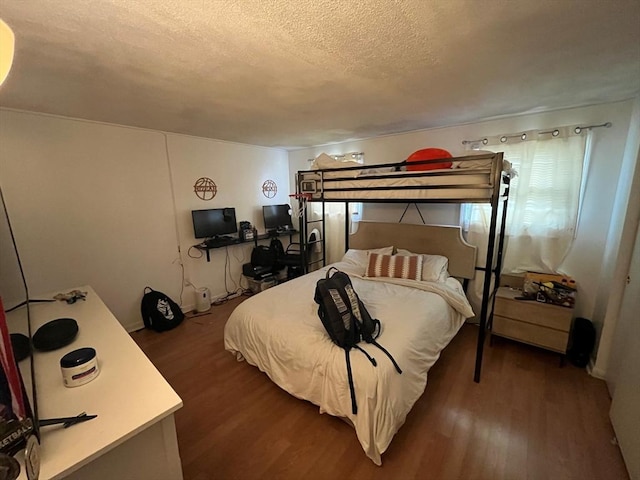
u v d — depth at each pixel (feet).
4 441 2.09
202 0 3.11
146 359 3.79
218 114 8.02
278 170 15.12
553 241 8.14
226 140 12.45
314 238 14.24
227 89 6.00
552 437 5.35
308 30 3.78
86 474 2.52
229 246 13.37
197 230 11.39
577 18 3.55
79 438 2.52
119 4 3.16
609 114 7.14
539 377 7.13
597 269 7.72
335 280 6.39
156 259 10.69
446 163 6.95
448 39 4.06
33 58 4.48
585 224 7.79
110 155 9.17
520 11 3.39
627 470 4.59
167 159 10.68
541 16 3.50
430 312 6.98
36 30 3.68
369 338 5.55
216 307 12.25
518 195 8.51
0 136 7.18
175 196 11.05
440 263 9.33
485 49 4.37
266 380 7.22
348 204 12.85
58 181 8.18
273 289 8.61
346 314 5.71
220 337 9.61
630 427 4.72
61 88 5.82
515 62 4.83
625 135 7.01
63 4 3.14
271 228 14.49
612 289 6.66
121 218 9.61
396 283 9.00
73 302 5.91
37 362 3.76
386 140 11.36
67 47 4.15
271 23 3.60
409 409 5.32
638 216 6.15
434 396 6.50
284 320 6.65
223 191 12.71
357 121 9.00
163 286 10.99
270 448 5.26
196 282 12.14
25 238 7.75
